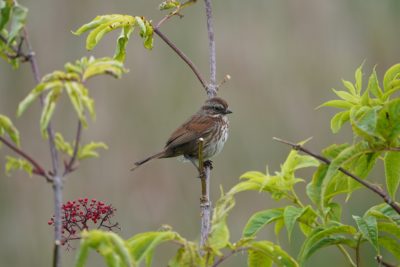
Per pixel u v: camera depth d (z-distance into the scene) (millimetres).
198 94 14922
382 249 11312
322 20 15945
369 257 11281
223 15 15523
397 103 4688
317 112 14969
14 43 5047
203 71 15047
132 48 15219
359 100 5461
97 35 6000
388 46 15859
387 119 4719
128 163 14484
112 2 15797
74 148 4359
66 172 4297
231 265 12891
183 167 14555
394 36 16031
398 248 5367
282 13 15852
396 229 5227
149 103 14898
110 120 14812
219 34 15273
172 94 14938
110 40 15523
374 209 5340
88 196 14211
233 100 14844
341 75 15414
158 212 14125
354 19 16094
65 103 14969
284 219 5156
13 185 14859
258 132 14664
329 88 15242
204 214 6051
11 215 14648
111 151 14594
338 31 15961
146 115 14844
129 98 14977
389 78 5363
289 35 15656
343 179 5395
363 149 4770
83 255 3977
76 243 12258
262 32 15523
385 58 15797
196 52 15164
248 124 14719
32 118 15273
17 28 4508
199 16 15414
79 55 15578
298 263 5129
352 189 5258
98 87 15047
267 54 15273
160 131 14703
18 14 4543
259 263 5105
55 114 14891
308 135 14773
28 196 14828
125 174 14430
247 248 4621
